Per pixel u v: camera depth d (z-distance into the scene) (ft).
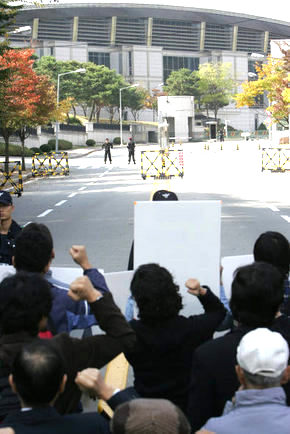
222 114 459.32
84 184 99.66
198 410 10.52
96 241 43.29
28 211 64.08
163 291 11.45
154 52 449.06
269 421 8.50
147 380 11.82
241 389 9.09
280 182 91.61
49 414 8.47
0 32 74.59
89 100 364.99
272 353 8.58
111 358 10.19
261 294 10.55
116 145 350.84
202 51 468.34
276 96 160.04
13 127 117.19
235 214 56.29
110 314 10.14
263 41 491.72
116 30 441.27
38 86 128.67
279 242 14.32
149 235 14.75
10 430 7.68
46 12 418.92
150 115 449.48
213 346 10.67
